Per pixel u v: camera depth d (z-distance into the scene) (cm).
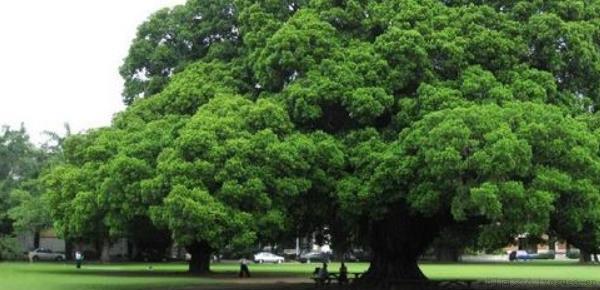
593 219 2070
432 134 2031
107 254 6612
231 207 2164
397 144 2277
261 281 3538
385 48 2416
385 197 2292
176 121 2694
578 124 2192
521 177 2016
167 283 3244
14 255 6125
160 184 2256
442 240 4306
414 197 2188
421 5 2550
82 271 4350
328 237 3459
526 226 1945
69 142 3725
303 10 2655
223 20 3158
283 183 2214
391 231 2830
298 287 3023
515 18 2603
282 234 2444
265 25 2720
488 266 6372
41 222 5416
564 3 2609
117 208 2731
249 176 2188
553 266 6431
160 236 3644
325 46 2497
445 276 4347
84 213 3045
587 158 2053
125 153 2623
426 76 2420
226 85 2772
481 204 1864
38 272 4122
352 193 2273
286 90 2470
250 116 2336
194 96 2730
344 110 2461
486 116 2031
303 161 2261
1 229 5969
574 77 2600
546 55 2514
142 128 2844
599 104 2622
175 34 3403
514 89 2372
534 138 2025
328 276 3078
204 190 2161
